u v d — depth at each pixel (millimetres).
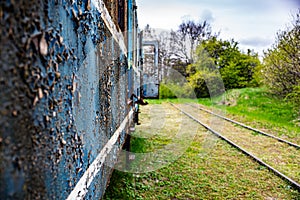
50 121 779
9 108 546
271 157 5641
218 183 4129
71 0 991
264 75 12992
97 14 1491
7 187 536
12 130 558
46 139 748
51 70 786
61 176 880
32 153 654
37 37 686
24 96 614
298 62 10414
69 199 970
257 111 11820
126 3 3861
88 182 1282
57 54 839
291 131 8320
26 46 625
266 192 3838
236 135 7891
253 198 3633
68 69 959
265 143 6906
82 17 1142
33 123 662
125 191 3580
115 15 2555
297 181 4281
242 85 16094
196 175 4430
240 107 13109
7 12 541
